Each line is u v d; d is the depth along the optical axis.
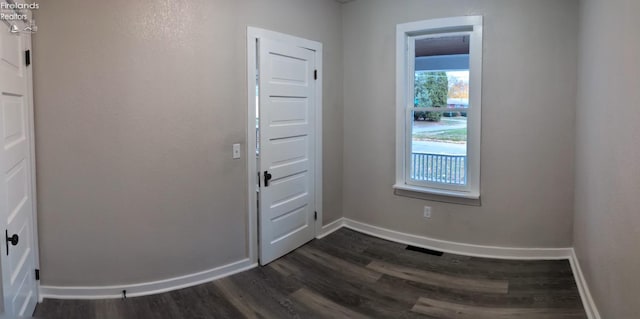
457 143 3.65
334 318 2.52
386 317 2.52
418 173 3.89
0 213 1.74
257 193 3.34
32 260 2.47
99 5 2.54
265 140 3.31
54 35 2.46
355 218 4.33
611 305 1.98
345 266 3.35
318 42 3.87
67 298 2.67
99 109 2.60
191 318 2.50
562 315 2.50
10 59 2.05
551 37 3.21
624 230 1.78
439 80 3.71
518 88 3.32
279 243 3.53
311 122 3.86
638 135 1.59
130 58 2.63
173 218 2.88
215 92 3.01
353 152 4.27
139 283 2.80
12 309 1.97
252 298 2.78
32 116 2.45
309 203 3.91
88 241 2.66
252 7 3.18
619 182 1.86
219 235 3.12
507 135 3.39
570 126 3.22
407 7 3.74
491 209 3.51
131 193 2.72
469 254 3.61
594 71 2.50
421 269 3.28
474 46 3.43
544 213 3.36
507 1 3.30
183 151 2.89
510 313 2.53
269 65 3.31
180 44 2.81
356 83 4.17
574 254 3.19
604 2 2.23
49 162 2.54
